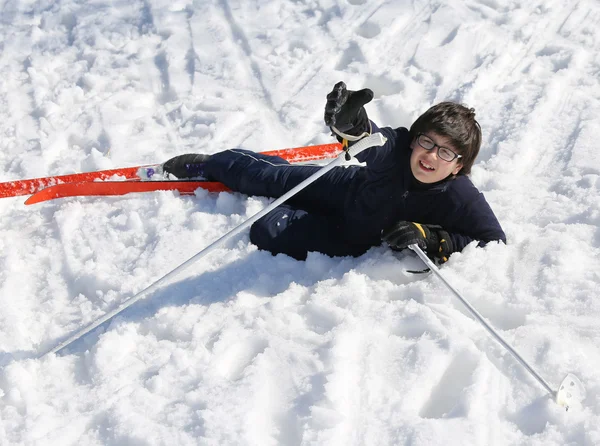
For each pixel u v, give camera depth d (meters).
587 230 2.62
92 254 2.86
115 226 3.00
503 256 2.52
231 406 2.05
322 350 2.21
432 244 2.54
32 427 2.08
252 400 2.07
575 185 2.91
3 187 3.23
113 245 2.89
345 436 1.96
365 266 2.59
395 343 2.22
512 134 3.27
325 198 2.84
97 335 2.45
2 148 3.61
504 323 2.35
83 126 3.71
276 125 3.65
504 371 2.13
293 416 2.04
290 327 2.35
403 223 2.49
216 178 3.11
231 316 2.43
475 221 2.59
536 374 2.04
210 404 2.06
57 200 3.22
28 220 3.12
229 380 2.16
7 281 2.74
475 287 2.41
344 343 2.22
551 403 1.99
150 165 3.36
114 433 2.03
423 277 2.56
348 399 2.06
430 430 1.93
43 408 2.16
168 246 2.82
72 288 2.73
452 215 2.60
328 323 2.35
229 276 2.66
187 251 2.80
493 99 3.56
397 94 3.70
